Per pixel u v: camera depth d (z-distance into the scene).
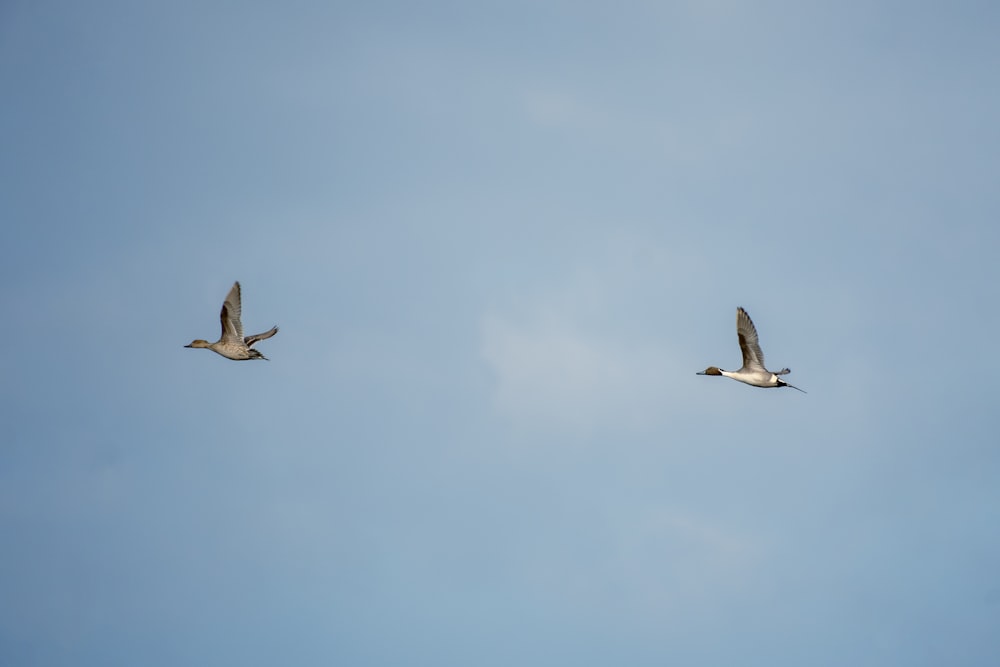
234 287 51.47
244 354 51.88
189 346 52.16
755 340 52.78
